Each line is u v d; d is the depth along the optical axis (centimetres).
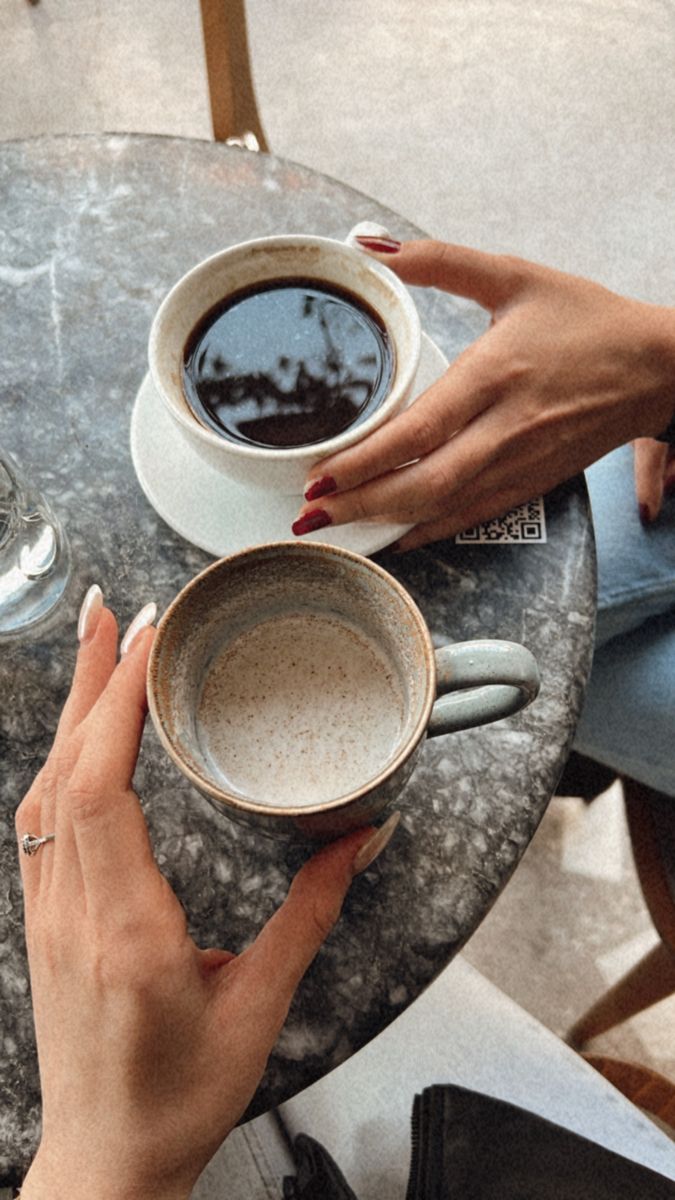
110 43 133
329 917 48
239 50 74
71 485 60
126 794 47
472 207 123
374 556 58
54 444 61
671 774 71
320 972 53
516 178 124
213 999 47
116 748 47
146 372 62
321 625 50
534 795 55
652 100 128
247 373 56
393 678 50
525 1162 62
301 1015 52
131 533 59
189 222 64
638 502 70
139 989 46
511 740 56
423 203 123
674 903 71
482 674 46
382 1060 67
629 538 70
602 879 98
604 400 58
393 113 128
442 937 53
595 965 95
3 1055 52
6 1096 52
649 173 124
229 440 55
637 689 70
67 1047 47
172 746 45
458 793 55
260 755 49
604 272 119
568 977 95
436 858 54
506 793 55
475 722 48
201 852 54
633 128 126
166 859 54
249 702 50
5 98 132
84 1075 47
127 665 48
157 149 66
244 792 49
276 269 57
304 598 49
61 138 67
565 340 58
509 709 47
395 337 56
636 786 73
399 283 55
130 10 134
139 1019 46
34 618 57
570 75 129
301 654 50
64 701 57
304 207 65
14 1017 52
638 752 71
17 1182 51
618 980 92
